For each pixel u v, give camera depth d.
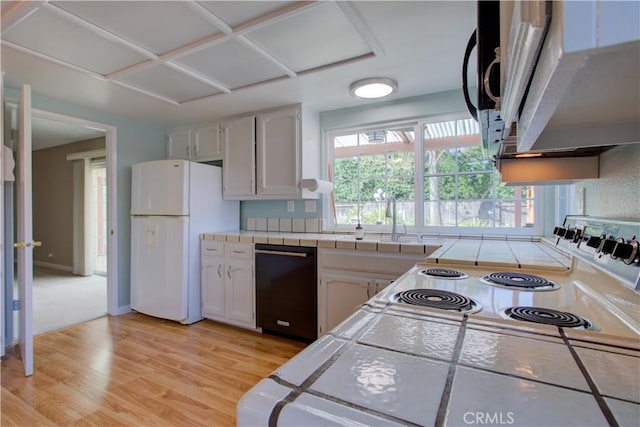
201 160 3.48
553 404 0.38
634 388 0.42
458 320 0.70
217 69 2.21
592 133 0.65
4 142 2.41
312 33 1.77
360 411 0.36
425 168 2.77
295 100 2.81
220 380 1.98
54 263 5.69
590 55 0.26
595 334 0.62
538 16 0.27
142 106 2.95
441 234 2.65
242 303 2.82
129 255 3.32
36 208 5.94
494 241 2.37
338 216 3.16
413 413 0.36
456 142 2.65
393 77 2.34
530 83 0.39
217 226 3.26
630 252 0.66
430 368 0.47
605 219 0.87
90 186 5.18
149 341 2.56
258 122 3.10
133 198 3.21
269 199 3.20
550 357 0.51
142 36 1.79
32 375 2.01
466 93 0.84
